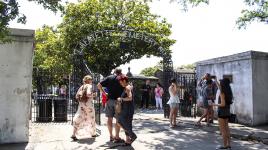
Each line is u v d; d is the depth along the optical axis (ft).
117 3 81.71
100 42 77.25
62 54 81.66
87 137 31.63
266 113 42.68
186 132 36.06
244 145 30.14
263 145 30.25
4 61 28.68
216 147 28.43
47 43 95.66
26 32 28.99
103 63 83.46
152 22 82.79
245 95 43.06
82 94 30.76
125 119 27.37
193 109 51.72
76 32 77.05
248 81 42.57
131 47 79.87
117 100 27.48
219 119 27.30
